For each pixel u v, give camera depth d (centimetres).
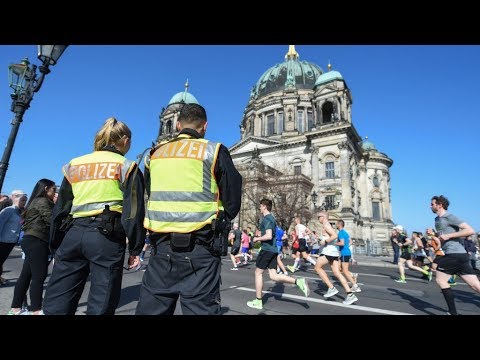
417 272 1517
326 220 722
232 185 235
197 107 268
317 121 5384
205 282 217
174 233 219
